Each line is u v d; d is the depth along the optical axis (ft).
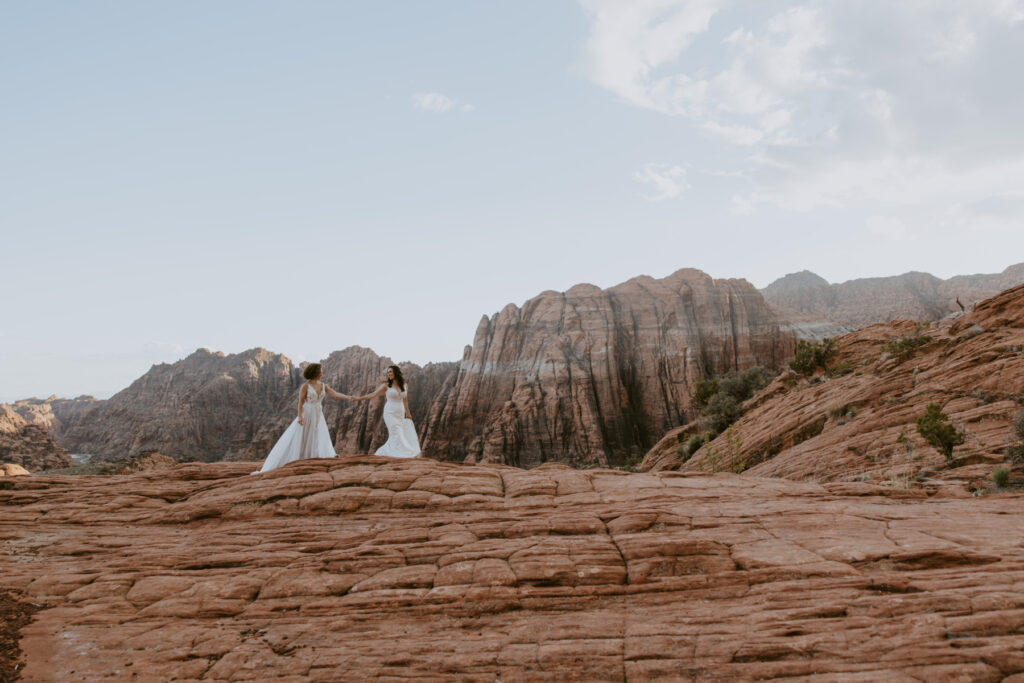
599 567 23.32
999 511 26.35
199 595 23.49
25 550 26.99
